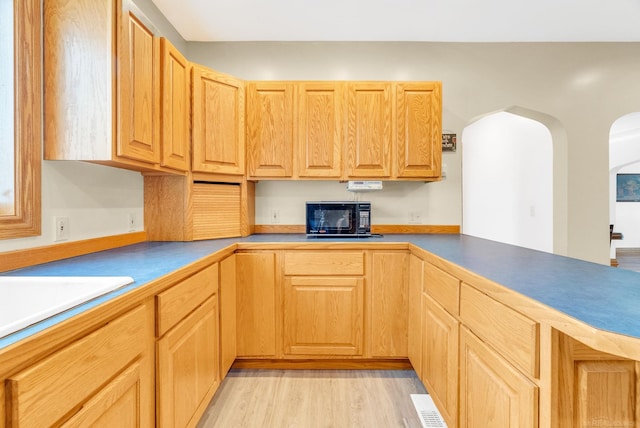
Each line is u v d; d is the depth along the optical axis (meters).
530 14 2.32
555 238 2.87
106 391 0.84
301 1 2.16
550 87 2.73
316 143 2.37
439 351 1.53
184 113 2.01
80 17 1.33
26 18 1.26
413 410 1.73
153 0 2.15
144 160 1.58
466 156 4.92
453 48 2.71
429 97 2.38
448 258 1.50
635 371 0.80
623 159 5.79
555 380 0.79
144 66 1.56
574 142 2.75
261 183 2.73
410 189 2.75
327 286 2.09
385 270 2.09
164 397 1.14
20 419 0.59
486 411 1.10
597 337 0.67
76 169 1.56
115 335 0.87
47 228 1.40
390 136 2.38
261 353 2.09
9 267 1.21
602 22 2.43
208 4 2.20
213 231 2.29
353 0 2.15
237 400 1.81
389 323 2.09
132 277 1.10
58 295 1.05
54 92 1.34
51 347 0.66
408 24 2.45
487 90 2.72
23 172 1.27
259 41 2.70
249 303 2.08
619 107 2.74
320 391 1.90
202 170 2.14
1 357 0.55
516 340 0.92
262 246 2.09
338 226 2.37
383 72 2.71
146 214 2.16
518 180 3.90
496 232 4.35
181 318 1.28
